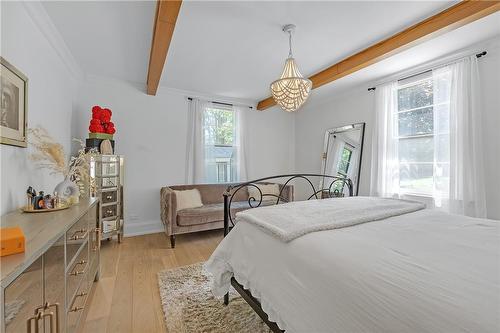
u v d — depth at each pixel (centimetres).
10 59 152
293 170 521
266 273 120
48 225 118
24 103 164
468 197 240
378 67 297
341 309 79
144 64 301
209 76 338
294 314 98
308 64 296
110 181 305
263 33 226
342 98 401
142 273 232
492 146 231
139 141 369
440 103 266
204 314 167
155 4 186
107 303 182
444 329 56
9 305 71
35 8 180
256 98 451
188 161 400
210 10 192
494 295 62
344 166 391
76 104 318
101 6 188
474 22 202
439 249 96
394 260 86
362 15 200
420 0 182
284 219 137
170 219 306
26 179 171
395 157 314
